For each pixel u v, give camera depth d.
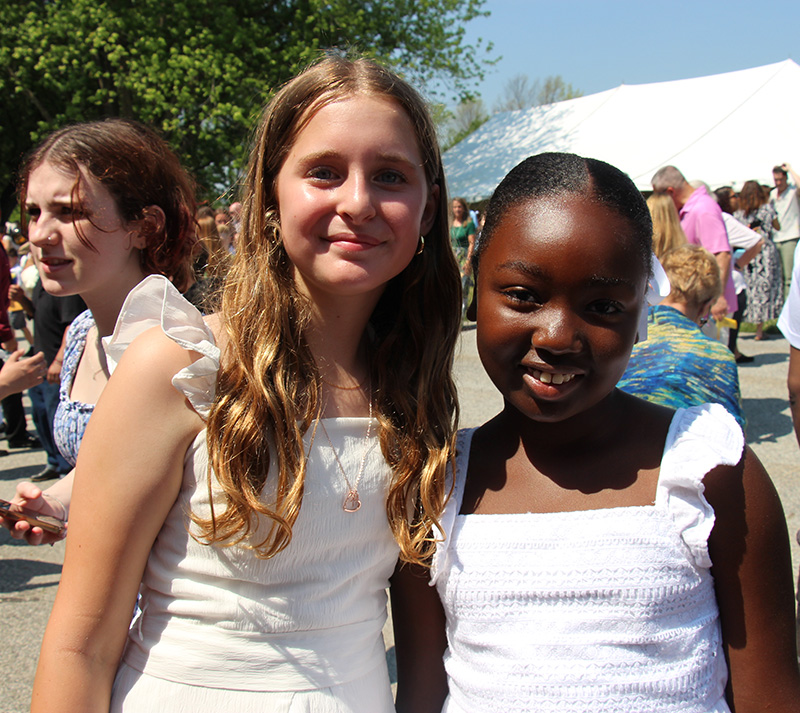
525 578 1.15
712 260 3.03
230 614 1.12
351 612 1.21
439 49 15.77
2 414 5.74
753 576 1.12
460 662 1.23
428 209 1.34
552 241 1.08
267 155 1.22
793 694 1.12
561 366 1.11
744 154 11.63
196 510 1.12
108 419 1.09
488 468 1.29
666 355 1.98
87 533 1.08
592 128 14.24
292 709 1.12
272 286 1.21
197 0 14.13
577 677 1.10
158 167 1.64
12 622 2.98
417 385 1.34
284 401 1.15
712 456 1.11
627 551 1.13
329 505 1.17
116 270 1.58
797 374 2.09
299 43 14.22
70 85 14.87
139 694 1.12
